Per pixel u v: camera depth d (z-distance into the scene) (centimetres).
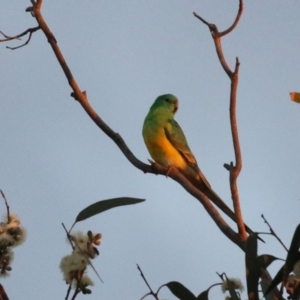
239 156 827
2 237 648
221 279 788
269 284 812
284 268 747
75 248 664
